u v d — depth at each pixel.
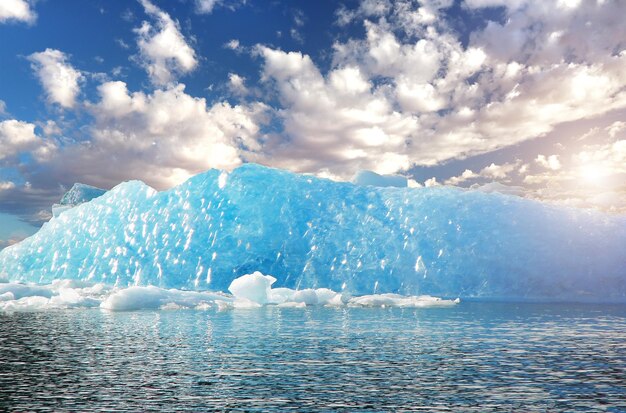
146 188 35.84
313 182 33.88
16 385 5.89
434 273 27.84
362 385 5.89
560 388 5.76
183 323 12.84
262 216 31.77
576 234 29.23
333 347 8.80
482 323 13.07
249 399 5.28
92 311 16.64
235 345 9.05
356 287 27.61
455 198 31.73
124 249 32.47
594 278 26.72
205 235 31.58
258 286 19.91
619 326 12.38
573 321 13.55
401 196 32.56
